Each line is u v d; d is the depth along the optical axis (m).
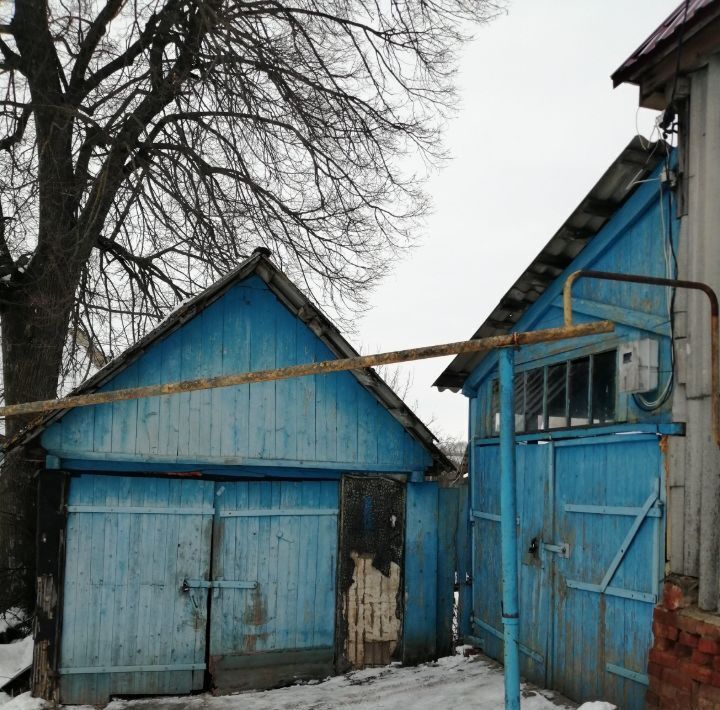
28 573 9.60
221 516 8.07
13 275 10.24
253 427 8.10
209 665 7.88
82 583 7.59
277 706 7.20
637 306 6.00
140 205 10.80
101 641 7.59
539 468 7.36
